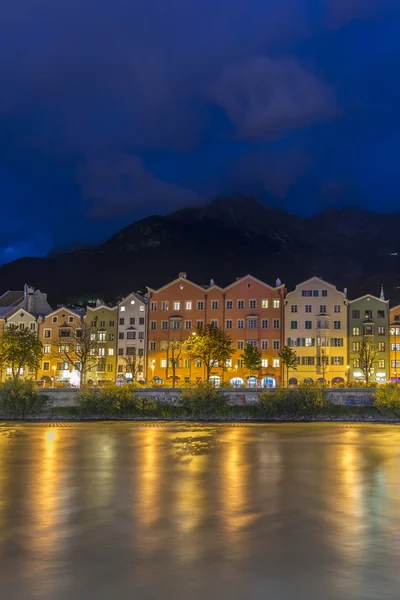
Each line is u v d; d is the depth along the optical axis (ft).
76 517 100.89
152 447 183.93
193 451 176.24
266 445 188.75
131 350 441.27
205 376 425.28
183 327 437.17
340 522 98.27
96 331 445.78
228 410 268.62
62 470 144.77
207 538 89.25
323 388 279.08
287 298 428.15
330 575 74.33
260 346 426.10
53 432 223.51
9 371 443.32
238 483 129.59
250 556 81.25
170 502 111.65
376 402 268.62
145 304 444.14
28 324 453.17
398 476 138.10
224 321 433.07
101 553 82.43
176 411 269.85
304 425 248.93
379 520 99.50
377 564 78.07
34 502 111.55
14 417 268.41
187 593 69.10
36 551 83.30
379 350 416.26
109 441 197.88
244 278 434.71
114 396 271.49
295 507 108.17
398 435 214.48
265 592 69.26
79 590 69.92
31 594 68.80
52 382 416.05
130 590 69.87
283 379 419.13
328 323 423.23
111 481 131.23
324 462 157.48
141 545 85.81
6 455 167.94
